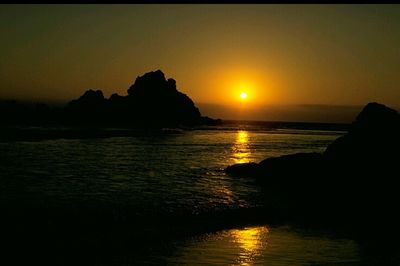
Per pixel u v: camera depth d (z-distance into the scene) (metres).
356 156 20.88
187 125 110.44
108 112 94.00
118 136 59.38
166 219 13.41
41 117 81.44
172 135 69.94
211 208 15.28
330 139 67.31
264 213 14.94
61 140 45.47
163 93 108.19
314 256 10.36
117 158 32.22
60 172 22.89
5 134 46.59
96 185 19.31
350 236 12.38
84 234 11.45
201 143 53.56
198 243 11.19
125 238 11.30
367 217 14.93
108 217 13.26
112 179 21.47
